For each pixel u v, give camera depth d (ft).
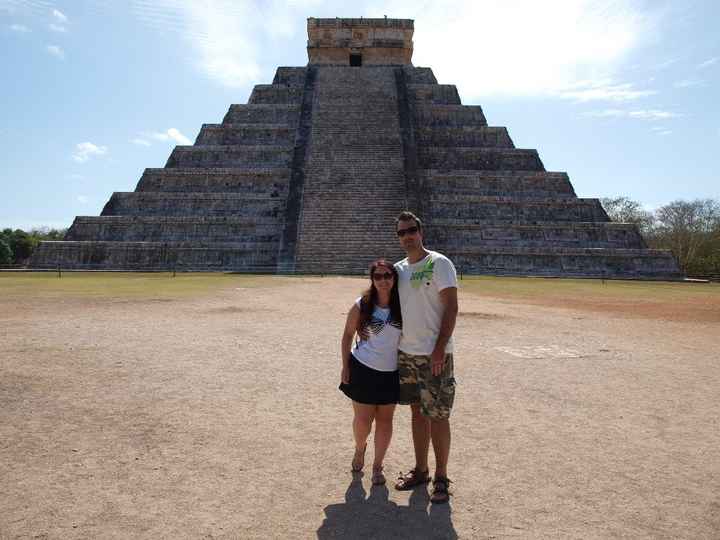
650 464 22.77
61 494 19.52
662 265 173.37
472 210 185.88
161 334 51.19
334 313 67.56
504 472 21.95
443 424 20.08
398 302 21.65
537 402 31.60
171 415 28.30
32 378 34.73
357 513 18.57
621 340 52.90
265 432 26.11
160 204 185.57
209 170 189.67
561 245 179.83
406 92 217.77
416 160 188.03
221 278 132.05
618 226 181.37
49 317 60.75
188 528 17.33
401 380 21.31
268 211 182.70
